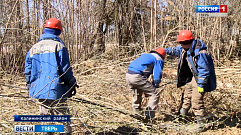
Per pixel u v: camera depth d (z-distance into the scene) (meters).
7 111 3.44
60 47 3.16
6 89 5.04
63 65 3.15
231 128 3.94
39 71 3.20
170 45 5.94
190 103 4.14
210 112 4.44
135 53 7.22
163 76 5.88
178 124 3.86
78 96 4.70
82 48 7.26
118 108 4.08
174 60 6.62
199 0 7.23
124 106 4.69
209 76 3.75
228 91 4.79
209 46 7.32
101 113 3.99
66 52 3.20
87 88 5.33
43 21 6.48
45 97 3.13
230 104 4.53
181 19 6.41
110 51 7.60
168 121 4.20
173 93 5.05
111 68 6.32
